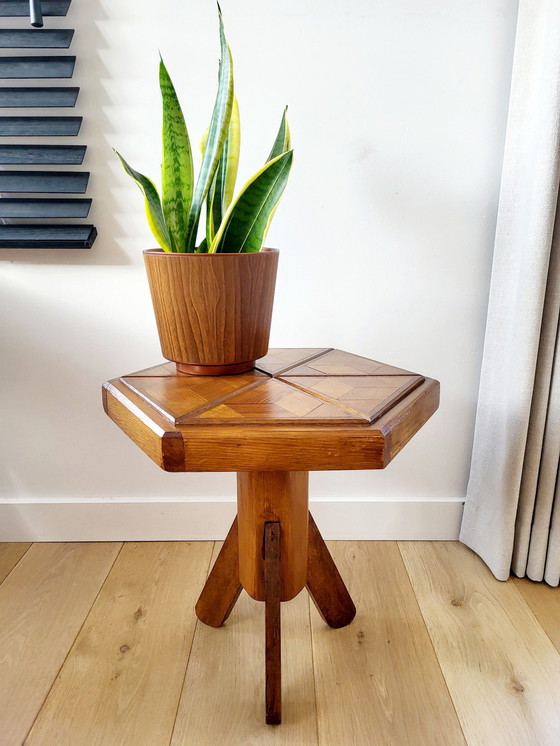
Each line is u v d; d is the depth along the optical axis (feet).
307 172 3.64
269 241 3.75
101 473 4.17
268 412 2.26
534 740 2.64
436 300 3.87
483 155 3.62
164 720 2.76
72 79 3.49
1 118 3.48
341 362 3.07
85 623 3.40
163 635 3.31
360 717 2.77
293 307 3.87
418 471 4.18
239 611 3.55
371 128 3.58
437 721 2.74
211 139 2.82
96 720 2.75
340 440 2.11
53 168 3.63
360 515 4.22
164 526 4.22
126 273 3.78
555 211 3.21
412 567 3.95
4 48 3.40
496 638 3.28
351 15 3.42
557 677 3.00
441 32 3.44
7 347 3.89
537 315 3.32
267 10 3.41
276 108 3.54
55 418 4.04
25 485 4.17
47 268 3.76
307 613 3.52
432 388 2.67
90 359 3.93
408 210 3.71
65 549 4.15
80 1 3.38
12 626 3.37
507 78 3.50
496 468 3.76
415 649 3.20
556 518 3.63
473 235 3.76
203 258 2.49
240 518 2.86
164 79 2.51
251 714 2.79
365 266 3.80
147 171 3.63
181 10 3.40
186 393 2.51
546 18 3.13
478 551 4.01
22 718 2.76
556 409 3.48
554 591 3.70
